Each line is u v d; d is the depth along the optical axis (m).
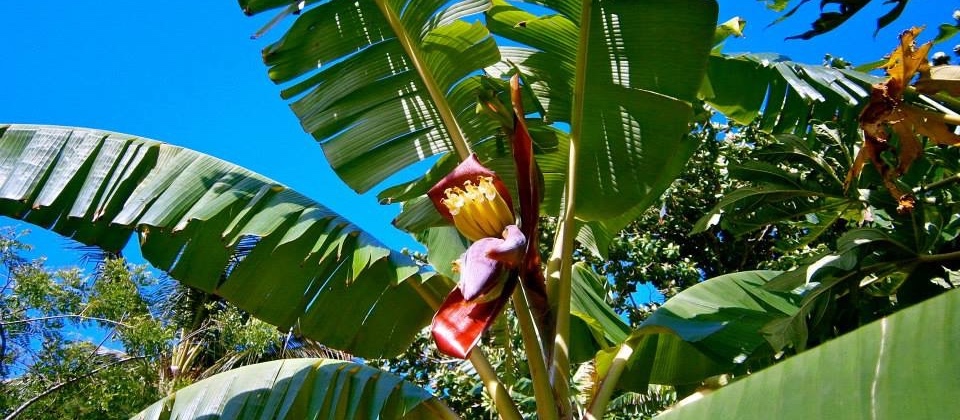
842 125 3.34
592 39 3.11
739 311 3.39
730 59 3.87
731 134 8.84
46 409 9.12
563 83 3.28
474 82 3.37
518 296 2.76
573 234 2.96
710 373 3.56
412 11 3.22
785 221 3.17
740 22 3.71
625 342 3.25
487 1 3.17
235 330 10.30
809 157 3.04
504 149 3.33
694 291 3.54
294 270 3.04
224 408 2.90
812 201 3.11
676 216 9.28
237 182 2.97
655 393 6.17
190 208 2.82
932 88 2.35
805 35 1.99
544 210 3.47
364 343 3.28
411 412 3.04
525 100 3.40
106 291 9.82
